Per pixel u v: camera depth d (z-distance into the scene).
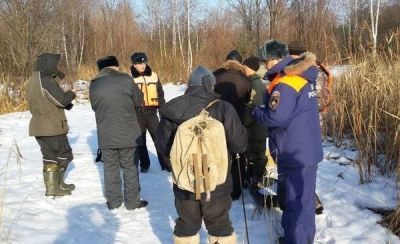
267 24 17.45
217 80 4.89
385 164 5.50
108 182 5.02
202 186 3.18
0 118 11.67
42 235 4.33
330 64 7.28
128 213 4.94
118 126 4.81
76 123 11.09
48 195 5.42
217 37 22.28
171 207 5.10
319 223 4.41
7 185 5.85
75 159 7.30
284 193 3.71
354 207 4.68
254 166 5.18
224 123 3.39
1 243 4.10
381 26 13.52
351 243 3.96
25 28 14.74
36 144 8.51
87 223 4.66
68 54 23.73
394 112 5.45
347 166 5.91
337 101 6.81
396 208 4.39
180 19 25.98
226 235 3.47
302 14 12.71
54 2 16.88
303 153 3.52
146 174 6.45
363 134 5.71
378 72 6.11
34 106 5.15
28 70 14.56
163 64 21.25
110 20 25.31
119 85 4.79
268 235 4.21
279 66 3.58
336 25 10.80
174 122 3.41
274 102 3.42
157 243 4.21
